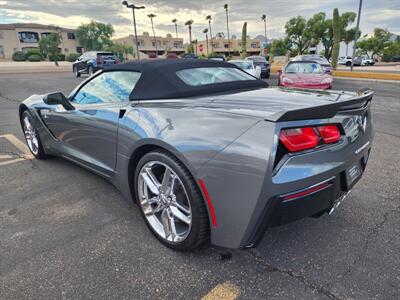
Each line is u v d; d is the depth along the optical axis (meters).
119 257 2.06
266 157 1.58
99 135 2.65
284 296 1.72
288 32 47.75
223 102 2.06
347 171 1.96
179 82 2.37
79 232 2.35
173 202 2.07
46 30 60.78
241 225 1.70
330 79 8.66
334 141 1.82
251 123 1.69
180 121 1.97
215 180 1.73
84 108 2.86
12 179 3.35
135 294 1.75
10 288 1.79
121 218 2.55
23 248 2.15
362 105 2.06
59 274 1.90
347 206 2.69
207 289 1.78
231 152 1.67
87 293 1.75
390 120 6.30
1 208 2.72
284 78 8.98
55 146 3.52
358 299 1.69
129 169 2.39
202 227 1.90
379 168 3.60
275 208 1.64
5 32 57.72
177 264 1.98
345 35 45.41
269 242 2.20
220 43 81.88
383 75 16.92
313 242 2.19
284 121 1.62
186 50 78.31
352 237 2.24
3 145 4.64
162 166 2.11
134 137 2.22
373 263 1.96
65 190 3.07
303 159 1.68
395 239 2.21
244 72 3.10
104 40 62.44
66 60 48.03
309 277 1.86
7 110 7.70
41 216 2.59
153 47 78.44
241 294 1.74
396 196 2.87
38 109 3.60
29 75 22.05
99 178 3.36
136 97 2.41
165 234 2.14
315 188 1.72
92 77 3.04
